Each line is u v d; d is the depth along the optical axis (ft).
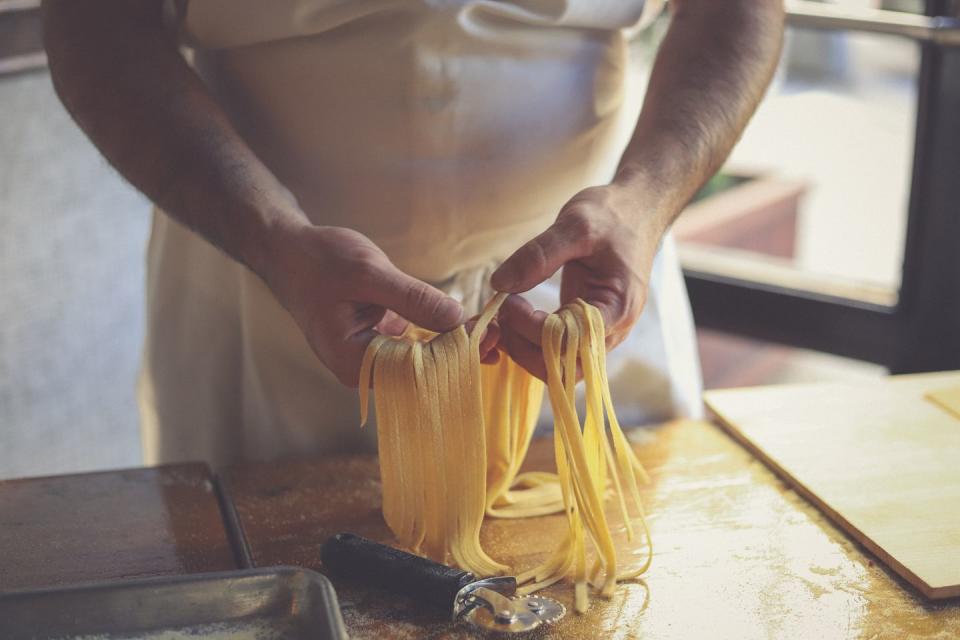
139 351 8.18
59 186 7.25
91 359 7.79
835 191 8.48
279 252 3.29
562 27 3.78
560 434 3.20
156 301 4.72
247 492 3.74
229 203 3.42
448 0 3.50
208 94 3.70
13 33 6.64
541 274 3.21
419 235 4.02
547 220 4.16
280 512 3.60
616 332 3.39
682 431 4.22
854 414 4.17
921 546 3.24
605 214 3.31
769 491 3.71
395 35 3.57
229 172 3.47
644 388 4.54
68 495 3.67
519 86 3.79
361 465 3.98
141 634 2.67
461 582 2.96
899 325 6.72
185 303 4.62
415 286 3.11
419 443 3.22
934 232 6.34
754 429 4.07
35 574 3.19
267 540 3.41
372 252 3.18
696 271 7.52
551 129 3.92
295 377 4.36
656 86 3.83
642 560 3.26
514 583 3.08
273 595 2.73
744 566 3.22
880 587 3.11
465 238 4.07
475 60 3.69
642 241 3.38
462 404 3.19
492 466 3.64
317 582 2.70
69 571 3.21
